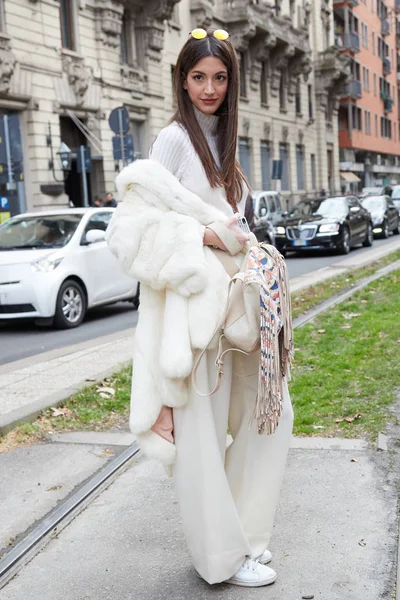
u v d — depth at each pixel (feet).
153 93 88.07
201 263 7.85
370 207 85.20
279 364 8.44
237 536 8.42
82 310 32.94
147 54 87.20
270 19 118.32
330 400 16.16
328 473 12.15
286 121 136.15
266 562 9.25
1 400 17.20
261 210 57.26
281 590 8.66
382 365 18.85
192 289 7.89
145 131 88.17
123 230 7.92
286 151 138.10
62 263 31.71
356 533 10.02
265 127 125.08
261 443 8.77
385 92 230.07
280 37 123.44
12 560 9.75
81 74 73.61
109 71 79.15
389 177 242.99
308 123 148.97
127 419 16.08
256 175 120.88
